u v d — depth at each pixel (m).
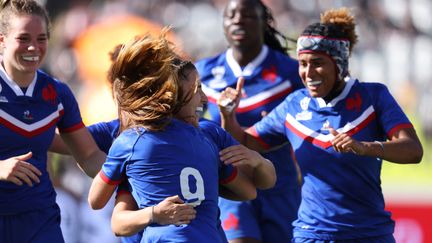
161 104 13.96
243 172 15.22
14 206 16.16
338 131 17.03
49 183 16.72
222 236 14.70
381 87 17.16
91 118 42.62
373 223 17.12
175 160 13.96
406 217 31.53
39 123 16.28
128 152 14.00
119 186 14.51
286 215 21.25
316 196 17.33
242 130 18.55
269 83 21.72
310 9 48.00
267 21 22.41
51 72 46.00
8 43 15.74
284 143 18.47
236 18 21.69
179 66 14.45
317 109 17.31
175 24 48.09
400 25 46.09
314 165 17.25
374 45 45.16
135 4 48.56
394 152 16.17
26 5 15.74
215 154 14.57
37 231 16.34
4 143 16.05
